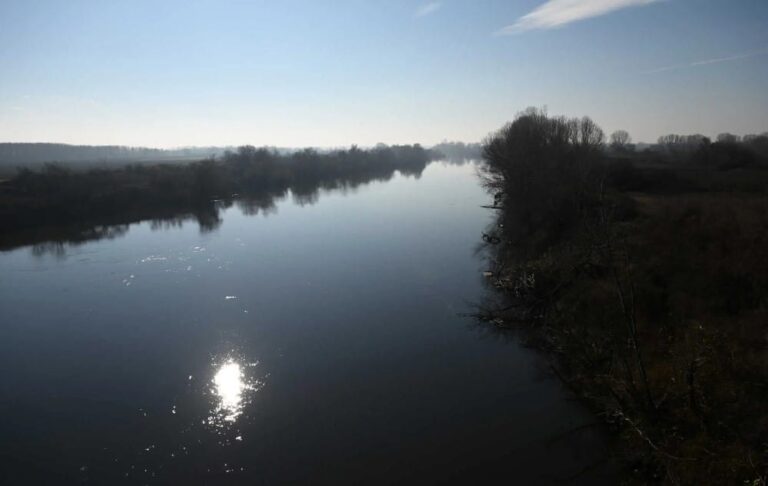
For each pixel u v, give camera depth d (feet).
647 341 58.29
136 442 55.01
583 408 56.95
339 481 47.75
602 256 65.21
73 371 71.10
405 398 61.31
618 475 46.03
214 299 98.68
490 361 69.77
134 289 106.22
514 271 98.68
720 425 42.60
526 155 132.36
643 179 136.77
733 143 194.49
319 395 62.90
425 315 87.30
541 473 47.26
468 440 52.65
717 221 79.41
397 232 155.84
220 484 48.08
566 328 68.59
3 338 82.43
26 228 174.09
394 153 551.18
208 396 63.93
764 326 53.01
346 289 102.22
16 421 59.47
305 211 205.16
